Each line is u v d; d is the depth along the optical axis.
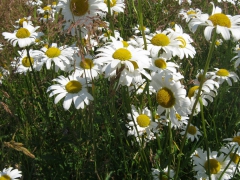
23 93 0.47
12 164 0.35
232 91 0.51
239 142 0.32
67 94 0.32
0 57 0.43
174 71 0.36
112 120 0.38
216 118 0.45
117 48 0.30
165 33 0.38
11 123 0.41
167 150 0.36
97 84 0.42
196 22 0.25
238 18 0.25
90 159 0.34
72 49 0.37
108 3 0.34
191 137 0.39
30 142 0.39
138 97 0.41
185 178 0.37
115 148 0.38
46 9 0.68
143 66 0.29
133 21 0.64
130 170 0.36
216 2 0.69
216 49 0.58
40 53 0.38
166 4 0.68
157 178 0.33
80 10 0.32
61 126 0.40
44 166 0.38
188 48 0.38
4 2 0.56
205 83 0.37
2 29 0.54
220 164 0.31
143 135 0.36
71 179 0.38
